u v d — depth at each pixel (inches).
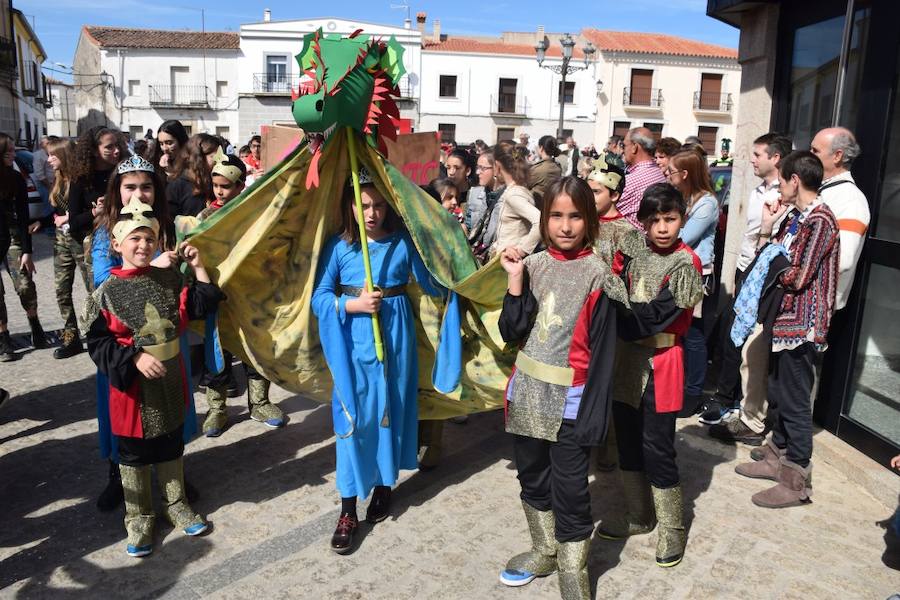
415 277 134.2
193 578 115.5
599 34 1518.2
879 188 155.8
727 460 161.9
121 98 1487.5
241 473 153.4
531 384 106.7
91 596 110.4
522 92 1489.9
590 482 152.4
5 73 1072.8
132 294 115.9
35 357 231.0
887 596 112.0
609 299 104.8
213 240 126.7
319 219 127.1
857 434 158.1
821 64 187.8
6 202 219.9
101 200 166.1
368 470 127.8
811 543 126.8
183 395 124.8
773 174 169.5
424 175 183.2
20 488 144.8
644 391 116.6
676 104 1469.0
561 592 107.8
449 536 129.4
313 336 135.4
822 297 133.6
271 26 1423.5
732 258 227.8
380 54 118.1
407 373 132.5
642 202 116.0
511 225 176.6
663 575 117.1
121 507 137.8
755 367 165.5
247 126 1453.0
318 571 118.0
